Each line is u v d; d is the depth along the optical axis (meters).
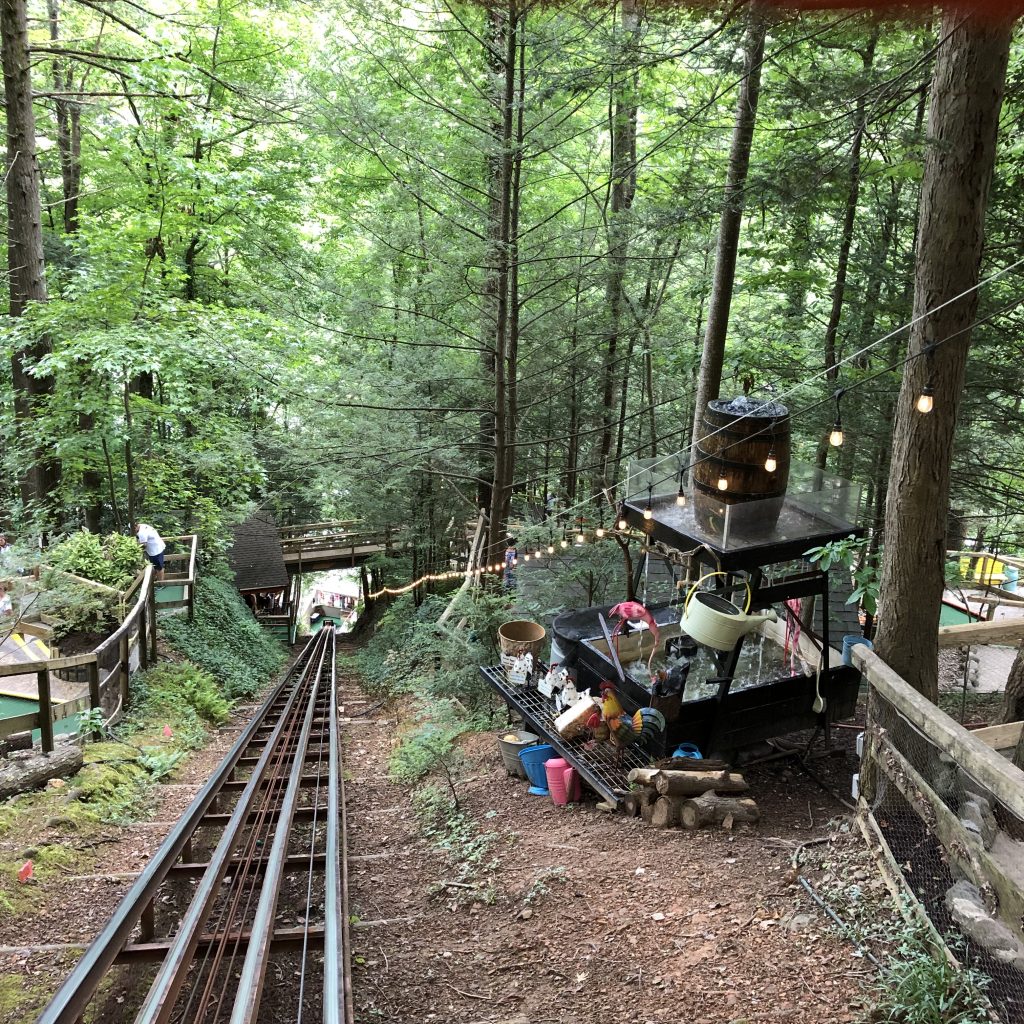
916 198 11.12
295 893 5.70
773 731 7.14
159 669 12.10
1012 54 8.02
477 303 13.12
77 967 3.38
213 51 17.14
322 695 12.96
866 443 11.08
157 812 7.42
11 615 10.53
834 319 11.79
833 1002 3.85
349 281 15.56
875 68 7.66
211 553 19.48
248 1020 3.19
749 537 6.69
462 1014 4.33
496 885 5.80
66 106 15.95
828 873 5.02
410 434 13.84
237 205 16.27
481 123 11.05
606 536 11.16
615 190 15.73
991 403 9.70
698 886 5.21
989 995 3.56
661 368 17.17
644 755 7.04
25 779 7.00
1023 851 4.35
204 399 16.73
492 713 10.79
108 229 13.41
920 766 4.64
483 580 13.72
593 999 4.28
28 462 13.45
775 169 7.26
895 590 5.47
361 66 11.94
